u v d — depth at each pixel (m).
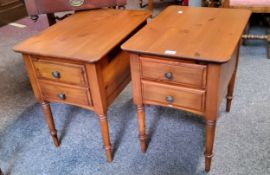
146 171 1.32
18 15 3.29
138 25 1.38
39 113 1.77
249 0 2.07
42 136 1.58
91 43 1.20
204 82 1.04
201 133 1.51
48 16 1.75
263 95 1.75
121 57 1.29
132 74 1.16
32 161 1.42
